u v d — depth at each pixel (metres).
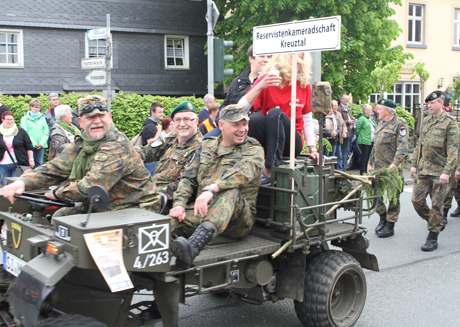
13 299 3.53
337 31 4.59
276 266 5.02
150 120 9.14
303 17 20.41
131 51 23.27
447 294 6.43
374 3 21.41
